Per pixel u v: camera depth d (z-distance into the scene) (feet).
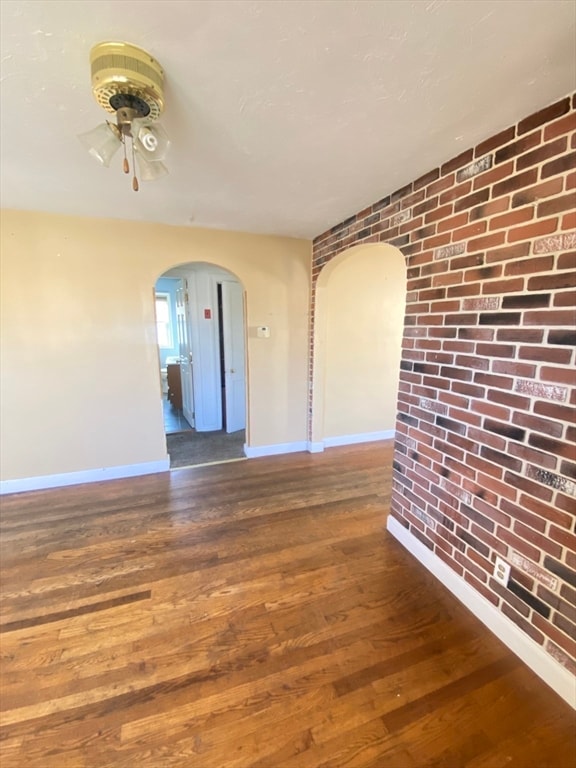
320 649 4.85
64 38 3.19
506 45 3.31
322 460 11.50
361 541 7.23
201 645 4.90
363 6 2.89
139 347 9.71
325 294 11.18
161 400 10.19
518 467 4.67
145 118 3.70
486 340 5.06
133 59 3.29
